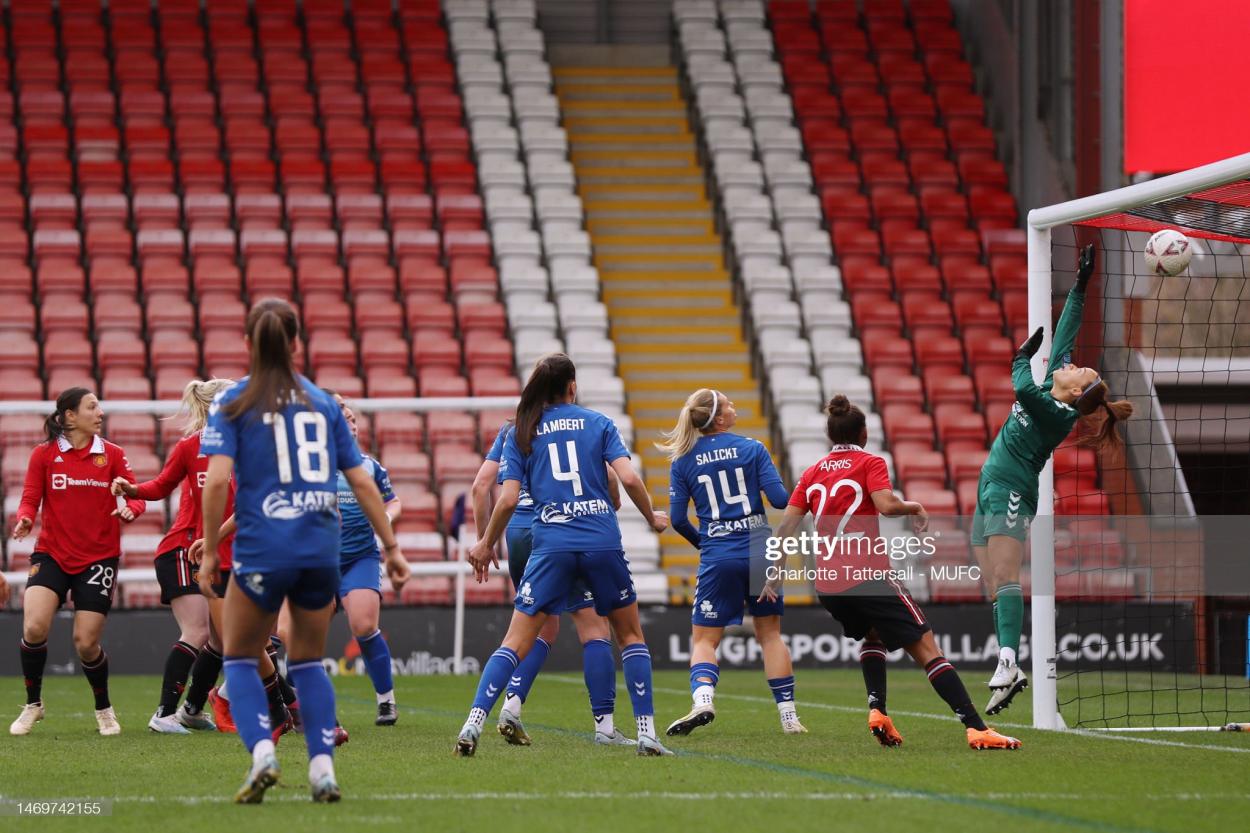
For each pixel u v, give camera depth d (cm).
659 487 6619
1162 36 3831
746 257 7450
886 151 8194
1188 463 5997
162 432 6153
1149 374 5888
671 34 9219
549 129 8144
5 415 6103
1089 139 6431
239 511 1881
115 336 6581
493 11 8975
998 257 7438
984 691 4353
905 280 7319
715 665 2930
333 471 1920
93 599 3012
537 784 2172
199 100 8019
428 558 5794
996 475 3106
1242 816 1881
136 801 2011
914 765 2411
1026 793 2081
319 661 1970
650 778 2239
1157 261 3164
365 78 8375
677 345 7250
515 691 2744
